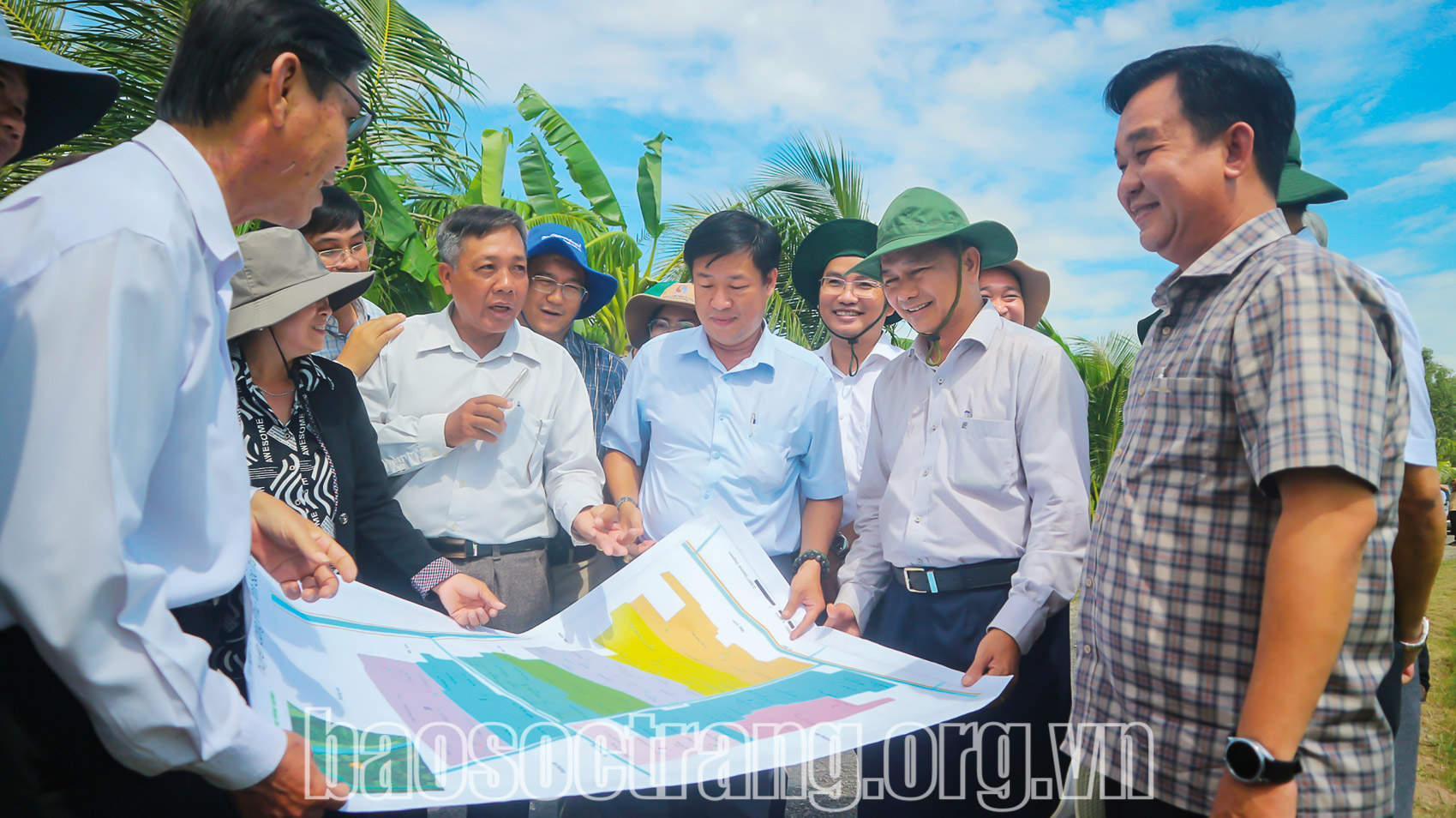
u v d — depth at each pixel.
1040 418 1.89
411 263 5.22
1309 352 1.04
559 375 2.40
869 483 2.27
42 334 0.85
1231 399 1.15
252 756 0.93
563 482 2.26
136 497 0.90
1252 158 1.22
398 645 1.39
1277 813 0.99
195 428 1.01
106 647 0.85
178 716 0.88
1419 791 2.85
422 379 2.31
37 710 0.94
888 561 2.13
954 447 2.01
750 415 2.34
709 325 2.30
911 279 2.01
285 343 1.73
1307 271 1.08
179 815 1.03
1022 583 1.78
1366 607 1.08
